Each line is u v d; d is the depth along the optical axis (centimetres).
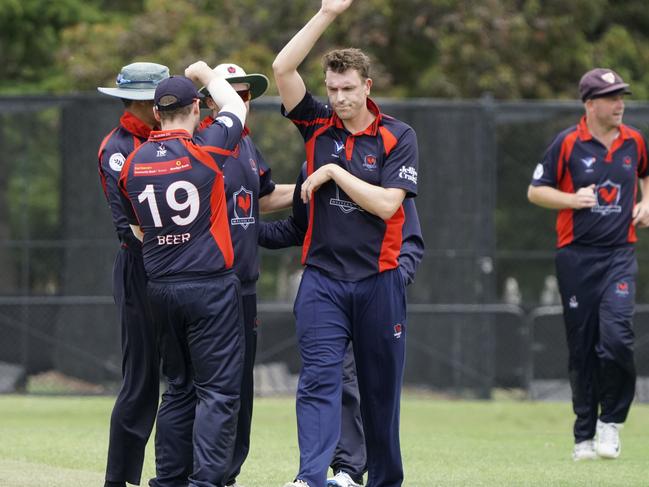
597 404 3030
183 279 2080
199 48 6475
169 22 6575
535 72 6606
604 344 2980
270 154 4641
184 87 2092
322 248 2131
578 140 3017
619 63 6944
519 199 4962
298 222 2325
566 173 3039
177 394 2195
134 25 6588
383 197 2072
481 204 4666
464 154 4678
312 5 6488
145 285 2214
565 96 6694
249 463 2873
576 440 3036
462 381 4659
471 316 4659
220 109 2184
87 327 4566
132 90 2191
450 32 6462
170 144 2080
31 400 4566
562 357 4709
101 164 2202
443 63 6391
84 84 6525
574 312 3039
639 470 2797
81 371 4562
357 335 2139
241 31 6519
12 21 7138
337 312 2120
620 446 3347
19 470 2719
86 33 6669
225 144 2100
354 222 2108
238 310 2119
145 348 2225
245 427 2298
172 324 2109
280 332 4678
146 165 2075
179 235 2077
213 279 2088
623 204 3012
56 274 4600
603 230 3002
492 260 4662
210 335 2089
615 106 2978
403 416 4200
